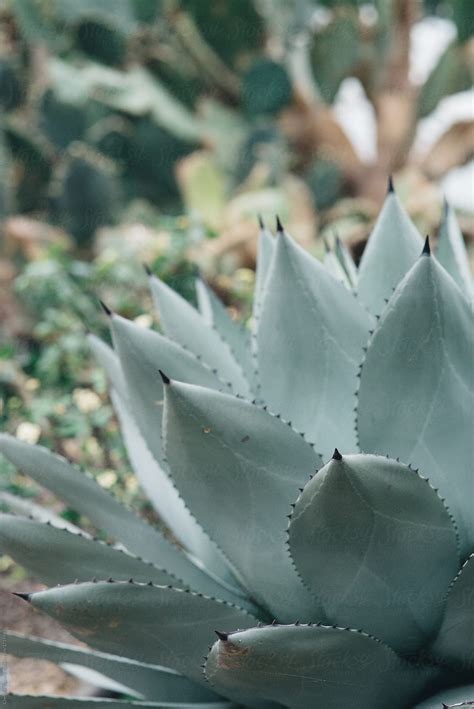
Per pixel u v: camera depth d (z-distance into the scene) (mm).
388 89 5781
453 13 5641
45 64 5676
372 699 1162
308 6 6191
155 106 5793
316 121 5820
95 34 5879
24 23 5609
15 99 5523
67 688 1645
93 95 5688
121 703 1195
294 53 6211
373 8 6117
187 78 6195
